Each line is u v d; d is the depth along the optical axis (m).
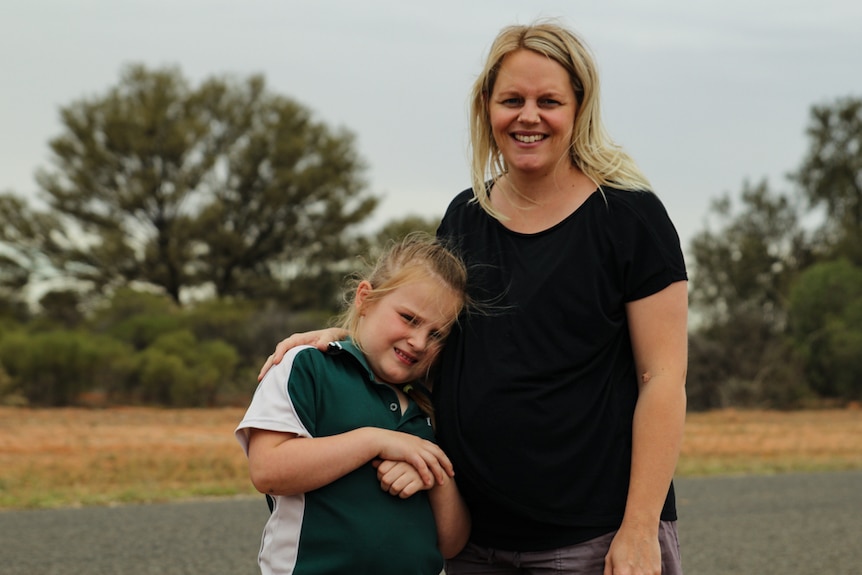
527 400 2.74
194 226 34.38
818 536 8.03
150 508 8.79
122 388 22.95
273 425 2.69
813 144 41.91
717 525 8.54
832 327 28.89
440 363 2.94
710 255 40.38
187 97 35.78
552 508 2.74
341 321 3.10
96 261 34.22
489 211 2.93
